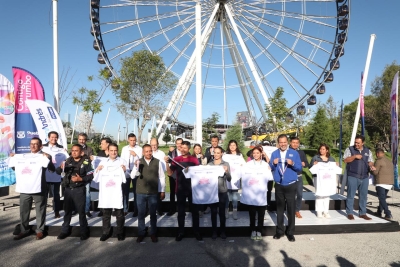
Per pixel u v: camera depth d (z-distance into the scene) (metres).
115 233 7.16
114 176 6.88
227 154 8.51
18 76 10.32
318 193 8.01
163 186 7.15
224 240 6.97
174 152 9.64
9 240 6.91
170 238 7.14
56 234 7.25
